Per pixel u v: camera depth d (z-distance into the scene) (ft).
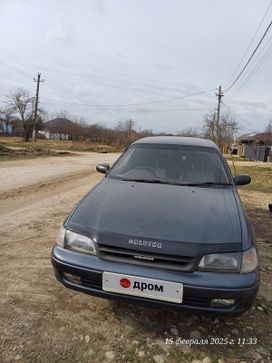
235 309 6.66
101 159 67.56
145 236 6.89
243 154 131.64
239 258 6.75
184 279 6.55
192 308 6.62
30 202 20.26
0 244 12.48
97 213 7.88
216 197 9.09
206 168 11.21
